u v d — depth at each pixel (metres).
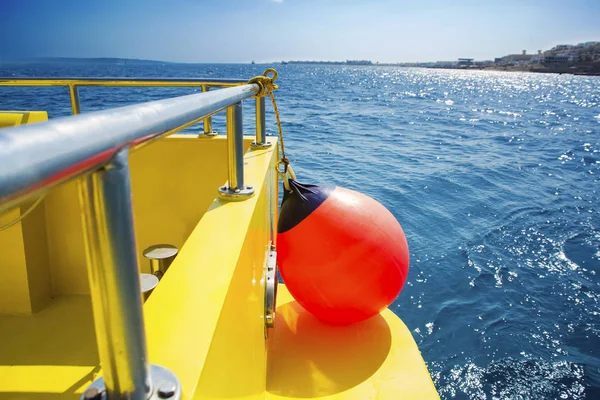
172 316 1.03
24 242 2.55
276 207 3.70
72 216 2.77
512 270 6.78
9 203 0.37
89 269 0.62
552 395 4.54
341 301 2.94
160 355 0.89
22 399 1.52
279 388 2.63
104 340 0.66
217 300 1.10
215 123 17.98
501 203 9.77
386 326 3.20
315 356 2.90
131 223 0.62
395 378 2.73
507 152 16.30
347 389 2.64
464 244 7.56
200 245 1.41
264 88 2.44
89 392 0.70
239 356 1.38
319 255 2.84
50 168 0.42
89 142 0.50
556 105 44.38
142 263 3.23
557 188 11.29
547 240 7.86
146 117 0.68
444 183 11.15
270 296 2.47
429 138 18.92
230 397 1.20
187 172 3.14
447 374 4.78
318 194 2.96
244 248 1.50
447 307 5.84
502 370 4.83
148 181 3.14
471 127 23.70
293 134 18.67
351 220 2.85
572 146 18.19
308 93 48.28
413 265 6.80
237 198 1.90
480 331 5.41
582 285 6.43
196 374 0.85
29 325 2.47
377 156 14.34
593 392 4.57
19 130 0.41
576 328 5.52
